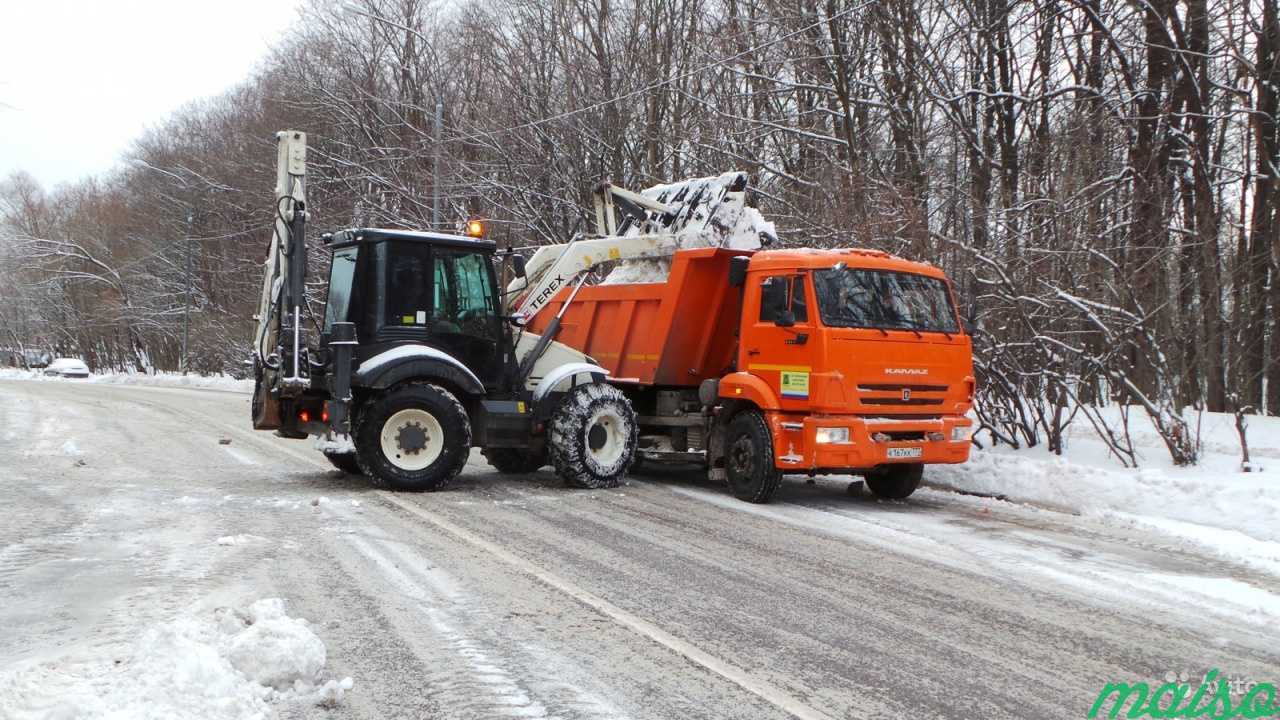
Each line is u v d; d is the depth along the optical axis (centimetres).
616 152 2439
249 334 3825
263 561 672
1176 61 1591
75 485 1005
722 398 1025
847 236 1359
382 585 618
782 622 560
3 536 742
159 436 1543
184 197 4309
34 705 390
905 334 944
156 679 414
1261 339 1341
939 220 1423
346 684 441
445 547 732
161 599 568
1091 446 1207
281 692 436
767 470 957
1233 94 1591
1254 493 879
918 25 1891
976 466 1115
